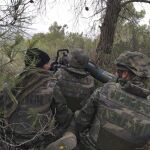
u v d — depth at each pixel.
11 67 3.12
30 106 3.46
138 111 3.45
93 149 3.56
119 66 3.59
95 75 5.02
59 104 3.76
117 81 3.68
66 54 5.03
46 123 3.50
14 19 3.13
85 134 3.66
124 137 3.41
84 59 4.78
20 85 3.45
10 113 3.39
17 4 3.15
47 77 3.57
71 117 3.85
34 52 3.31
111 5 8.91
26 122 3.44
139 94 3.48
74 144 3.56
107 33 8.95
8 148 3.38
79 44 9.54
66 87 4.76
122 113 3.44
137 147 3.44
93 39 9.48
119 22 9.67
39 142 3.51
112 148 3.47
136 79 3.53
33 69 3.39
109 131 3.46
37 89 3.49
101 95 3.55
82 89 4.76
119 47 9.34
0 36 3.03
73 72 4.75
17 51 3.06
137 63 3.53
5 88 3.22
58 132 3.72
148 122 3.41
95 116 3.59
